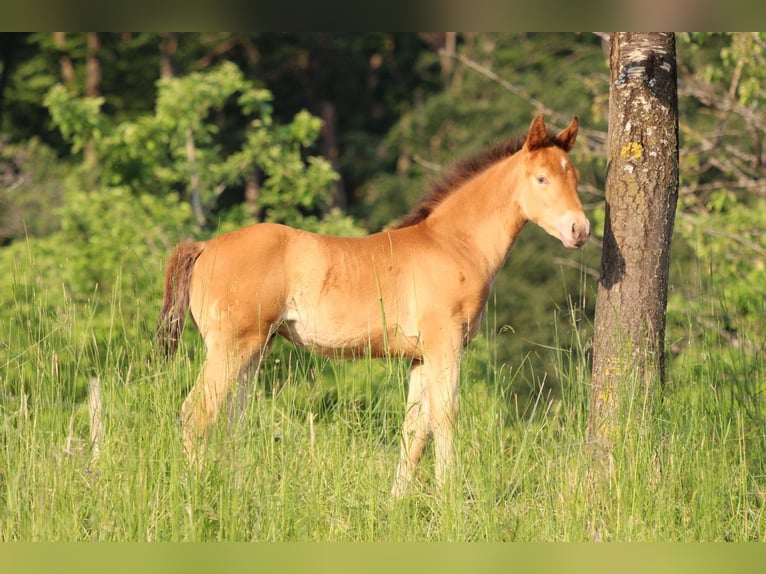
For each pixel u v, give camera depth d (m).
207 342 10.50
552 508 8.77
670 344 10.77
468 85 36.03
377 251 10.80
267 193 22.61
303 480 8.70
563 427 9.36
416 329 10.75
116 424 8.73
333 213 22.50
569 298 10.28
